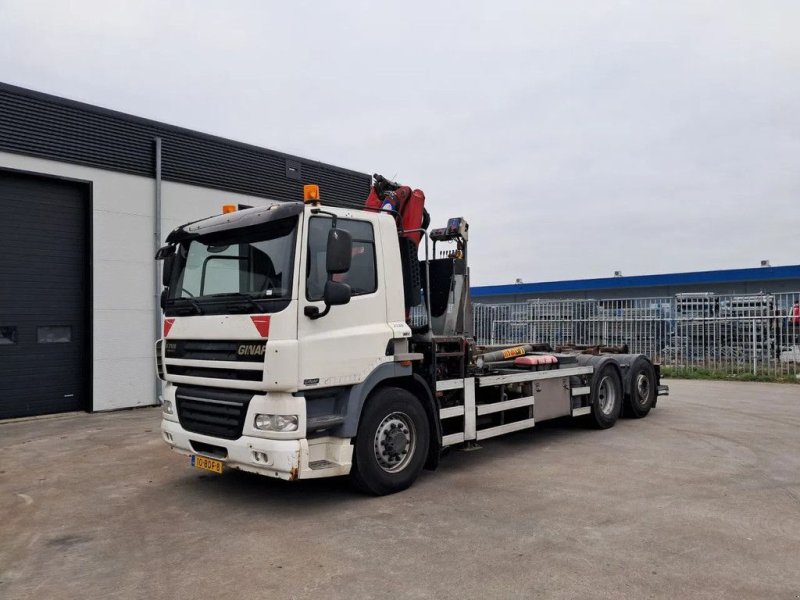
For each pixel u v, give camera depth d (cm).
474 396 702
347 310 558
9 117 1049
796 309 1611
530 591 379
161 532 501
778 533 475
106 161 1168
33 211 1098
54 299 1122
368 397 582
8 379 1065
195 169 1305
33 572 425
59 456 784
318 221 548
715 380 1672
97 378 1148
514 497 579
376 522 513
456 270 746
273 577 407
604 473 664
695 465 693
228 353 543
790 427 931
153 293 1227
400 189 718
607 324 1895
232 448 536
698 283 2792
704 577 396
